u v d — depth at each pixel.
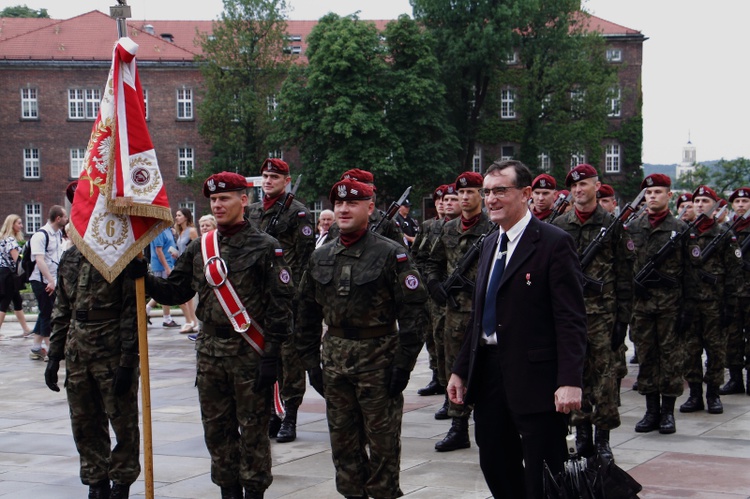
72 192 6.80
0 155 54.44
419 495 6.41
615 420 7.37
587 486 4.67
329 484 6.78
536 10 51.59
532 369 4.87
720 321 9.74
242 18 54.12
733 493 6.41
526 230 5.00
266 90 54.31
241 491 6.06
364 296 5.48
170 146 56.47
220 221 5.94
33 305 23.80
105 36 56.66
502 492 5.23
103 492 6.23
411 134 49.88
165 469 7.33
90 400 6.16
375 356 5.48
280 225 8.40
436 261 8.56
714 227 10.12
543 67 54.31
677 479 6.81
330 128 48.41
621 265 7.46
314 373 5.69
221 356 5.86
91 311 6.09
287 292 5.88
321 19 51.12
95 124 6.23
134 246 5.98
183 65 56.22
